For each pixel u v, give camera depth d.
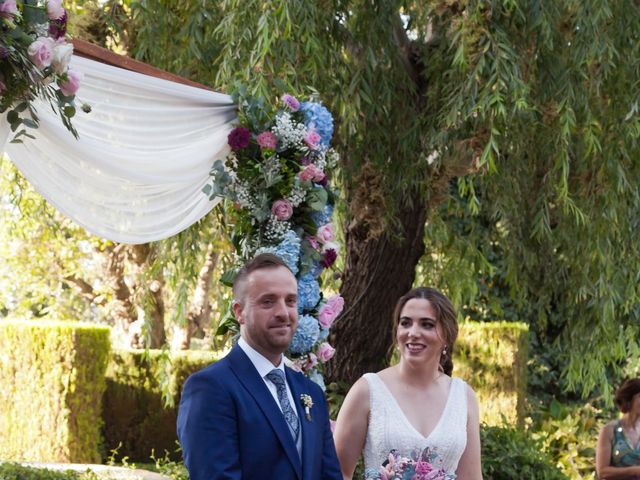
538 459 8.20
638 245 7.20
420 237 7.82
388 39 6.63
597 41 6.14
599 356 8.33
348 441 4.36
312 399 3.68
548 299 8.65
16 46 3.69
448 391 4.43
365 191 7.05
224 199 5.21
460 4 6.25
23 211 8.19
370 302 7.88
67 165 4.46
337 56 6.32
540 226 7.12
